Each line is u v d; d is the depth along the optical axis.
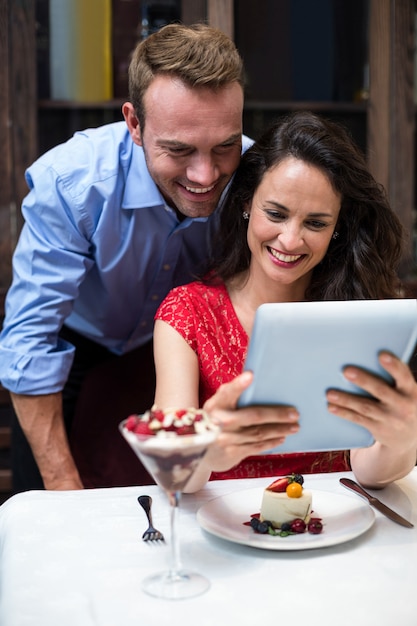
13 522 1.23
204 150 1.59
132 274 2.00
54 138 2.62
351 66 2.73
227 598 0.99
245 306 1.65
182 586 1.01
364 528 1.16
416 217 2.79
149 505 1.25
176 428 0.99
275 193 1.50
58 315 1.91
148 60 1.61
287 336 1.05
